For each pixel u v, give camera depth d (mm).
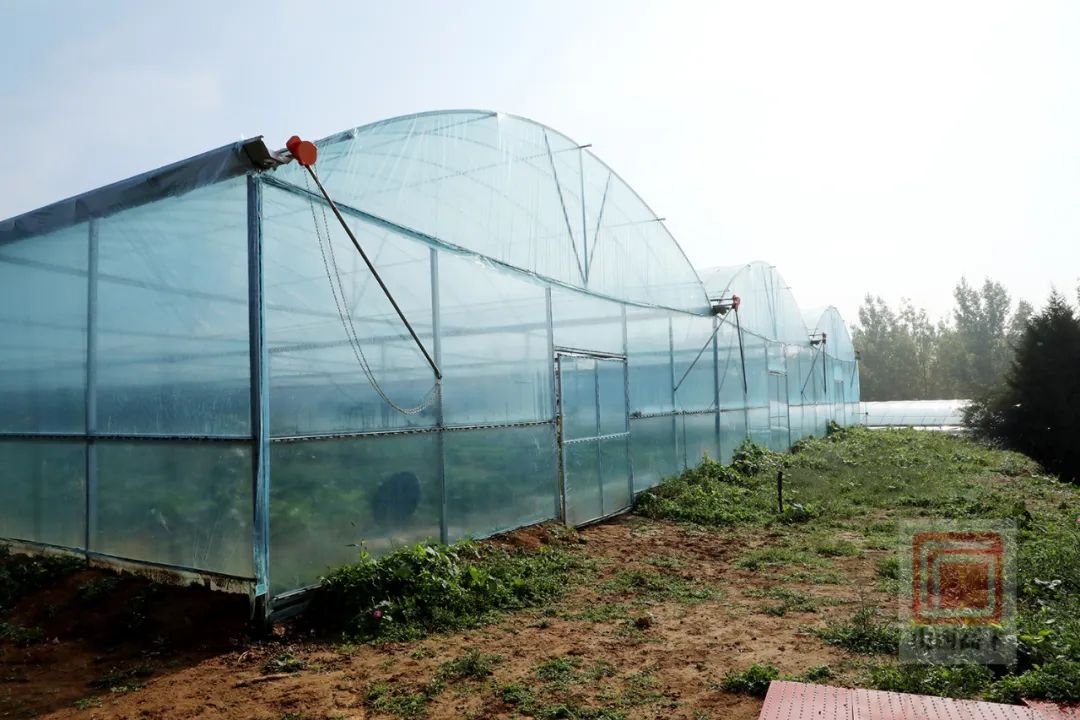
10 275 10125
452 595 7438
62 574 8195
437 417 9305
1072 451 32531
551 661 5887
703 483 15812
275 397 7043
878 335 83625
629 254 15070
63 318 9195
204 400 7336
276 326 7102
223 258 7223
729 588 8312
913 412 44375
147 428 7945
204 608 6871
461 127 10203
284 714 4977
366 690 5379
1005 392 35281
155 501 7766
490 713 4953
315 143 7652
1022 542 9039
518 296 11266
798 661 5758
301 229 7484
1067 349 33688
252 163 6887
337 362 7828
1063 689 4566
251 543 6812
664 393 16219
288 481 7125
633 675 5582
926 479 16750
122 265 8375
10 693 5430
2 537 9859
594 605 7672
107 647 6406
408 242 9023
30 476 9523
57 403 9219
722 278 20547
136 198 8031
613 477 13781
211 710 5066
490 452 10359
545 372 11891
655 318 16016
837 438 29734
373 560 7645
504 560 9180
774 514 13031
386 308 8594
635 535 11734
